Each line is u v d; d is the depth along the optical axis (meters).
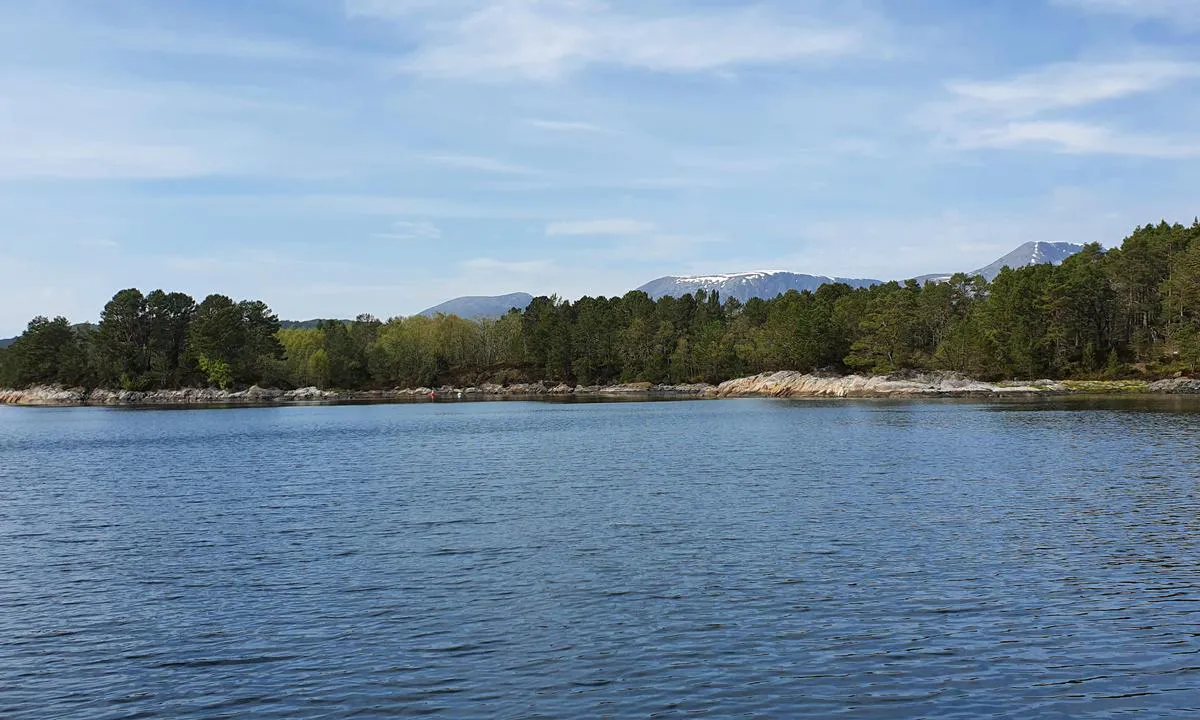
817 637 23.05
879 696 19.27
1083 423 97.62
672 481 54.78
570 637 23.33
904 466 60.50
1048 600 26.22
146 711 19.17
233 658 22.31
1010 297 190.00
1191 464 58.38
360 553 34.41
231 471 66.81
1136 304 190.62
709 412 146.88
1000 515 40.31
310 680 20.69
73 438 111.94
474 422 132.50
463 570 31.09
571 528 38.84
